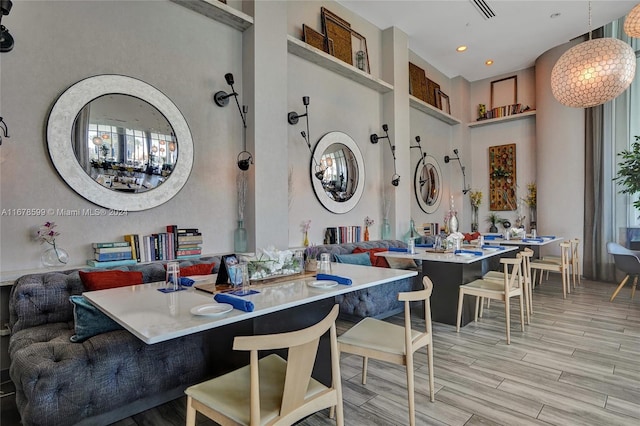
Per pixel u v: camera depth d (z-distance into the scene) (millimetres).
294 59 4445
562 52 6289
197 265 2850
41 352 1827
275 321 1929
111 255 2756
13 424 1930
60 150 2633
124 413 2037
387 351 1911
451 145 7758
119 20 2959
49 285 2307
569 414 2047
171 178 3232
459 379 2486
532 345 3133
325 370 2162
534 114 7043
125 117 2967
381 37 5797
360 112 5391
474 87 8047
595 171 5953
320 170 4707
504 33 5926
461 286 3559
